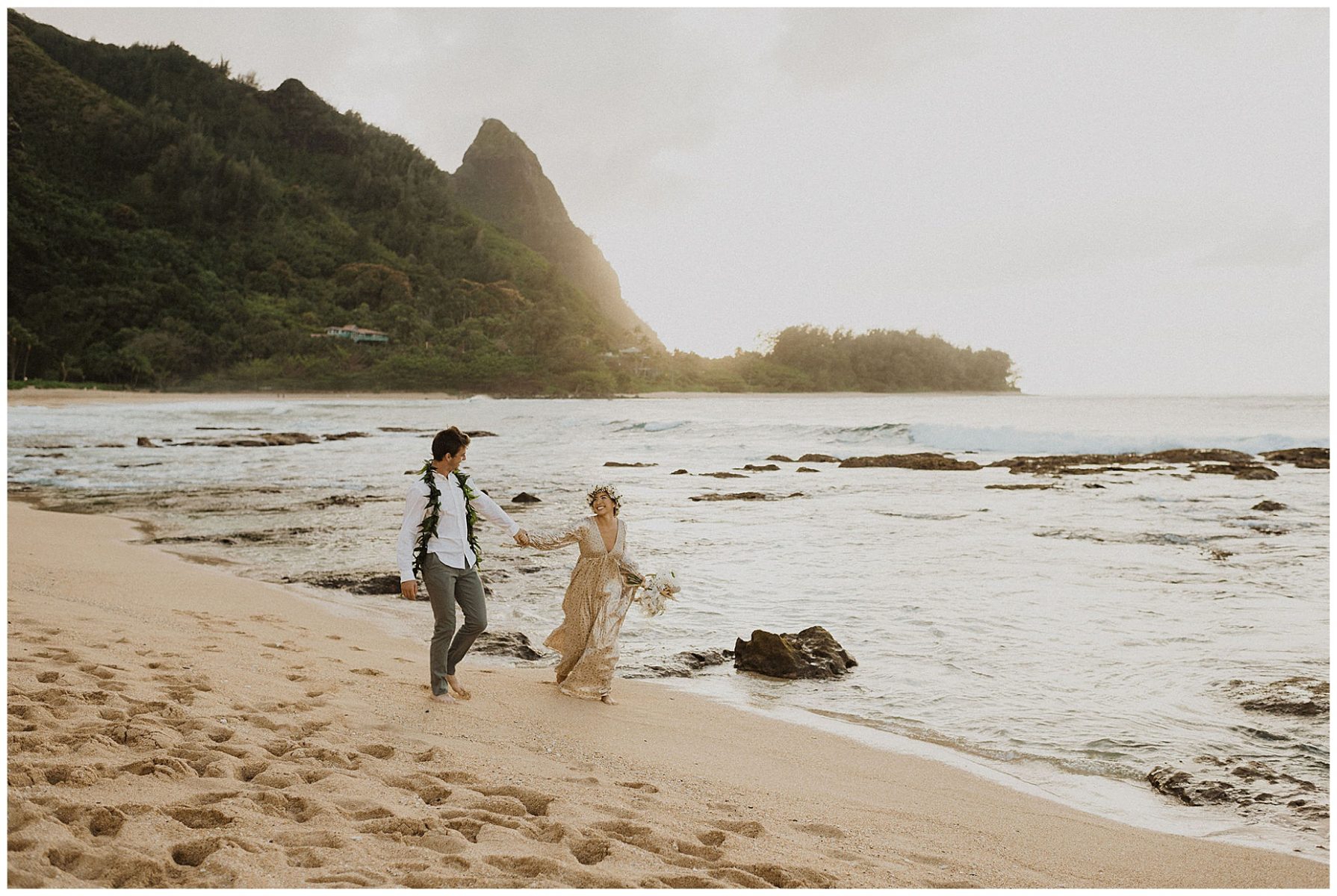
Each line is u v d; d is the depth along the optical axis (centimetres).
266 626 716
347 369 15738
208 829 305
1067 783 453
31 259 15538
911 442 3703
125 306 15325
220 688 493
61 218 16638
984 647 707
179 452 3147
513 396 15712
